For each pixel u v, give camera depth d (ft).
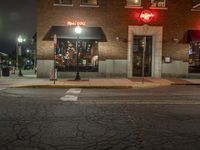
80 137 20.77
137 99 39.68
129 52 77.05
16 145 18.86
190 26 78.28
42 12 74.54
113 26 76.38
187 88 57.16
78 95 44.06
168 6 77.30
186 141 20.15
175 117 27.78
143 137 20.98
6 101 37.22
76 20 75.25
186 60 78.69
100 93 47.19
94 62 77.51
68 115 28.12
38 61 75.56
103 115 28.27
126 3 76.33
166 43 78.07
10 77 80.23
